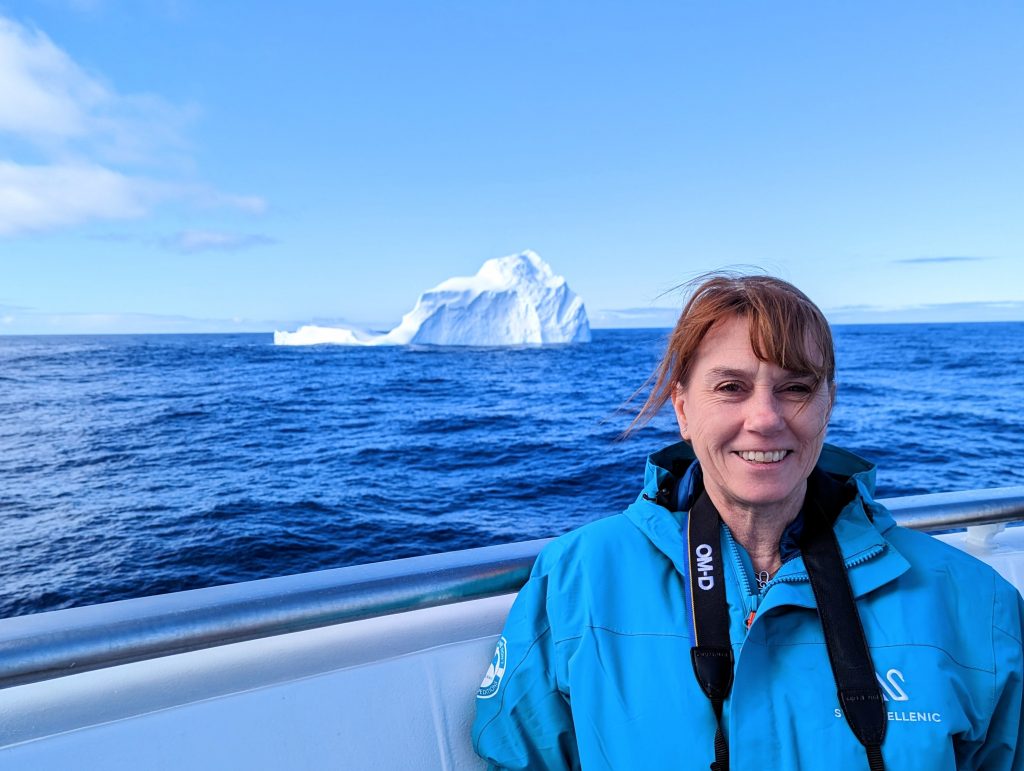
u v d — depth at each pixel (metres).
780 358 0.81
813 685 0.81
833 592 0.84
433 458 16.91
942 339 75.88
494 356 58.53
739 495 0.87
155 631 0.72
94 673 0.83
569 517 11.52
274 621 0.78
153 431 21.95
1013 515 1.17
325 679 0.87
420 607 0.87
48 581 8.76
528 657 0.89
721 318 0.85
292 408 27.61
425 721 0.90
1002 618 0.85
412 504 12.38
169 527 11.01
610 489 13.25
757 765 0.78
